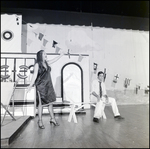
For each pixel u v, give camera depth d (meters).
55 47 6.72
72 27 6.85
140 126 3.11
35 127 3.15
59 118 4.16
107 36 7.14
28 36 6.50
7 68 4.63
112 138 2.38
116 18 6.84
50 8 6.26
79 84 5.48
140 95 7.16
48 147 2.04
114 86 7.07
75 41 6.90
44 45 6.62
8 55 4.70
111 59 7.19
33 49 6.53
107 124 3.34
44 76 3.33
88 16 6.61
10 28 5.54
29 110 4.25
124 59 7.27
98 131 2.78
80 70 5.53
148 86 7.20
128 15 6.71
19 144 2.16
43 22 6.57
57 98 4.92
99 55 7.12
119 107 5.96
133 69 7.26
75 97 5.41
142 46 7.38
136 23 7.00
